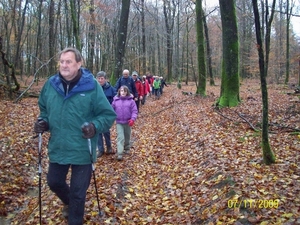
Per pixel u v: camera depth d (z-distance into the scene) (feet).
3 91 57.41
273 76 138.31
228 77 46.01
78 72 13.47
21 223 16.17
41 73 137.59
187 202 17.74
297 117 35.55
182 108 52.75
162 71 188.44
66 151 13.16
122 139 27.07
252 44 140.26
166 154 28.48
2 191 19.24
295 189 15.83
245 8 117.91
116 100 27.32
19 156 25.71
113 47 131.13
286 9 103.35
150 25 158.51
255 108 43.45
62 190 14.05
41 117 13.75
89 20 102.12
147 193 20.22
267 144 20.25
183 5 120.88
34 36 159.12
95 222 15.52
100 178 21.66
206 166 21.77
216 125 34.53
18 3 104.12
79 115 13.17
